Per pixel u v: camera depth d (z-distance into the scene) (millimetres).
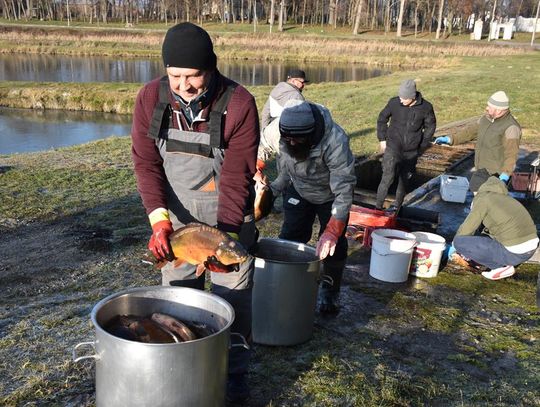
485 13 83375
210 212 3018
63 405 3178
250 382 3475
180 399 2428
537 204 8305
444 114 17641
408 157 7473
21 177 8992
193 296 2828
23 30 55969
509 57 44031
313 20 86688
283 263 3691
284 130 3766
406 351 4027
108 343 2387
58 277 5258
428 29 79062
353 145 12641
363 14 82625
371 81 27125
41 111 23203
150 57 47375
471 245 5512
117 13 90562
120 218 7152
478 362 3896
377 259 5305
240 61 47344
